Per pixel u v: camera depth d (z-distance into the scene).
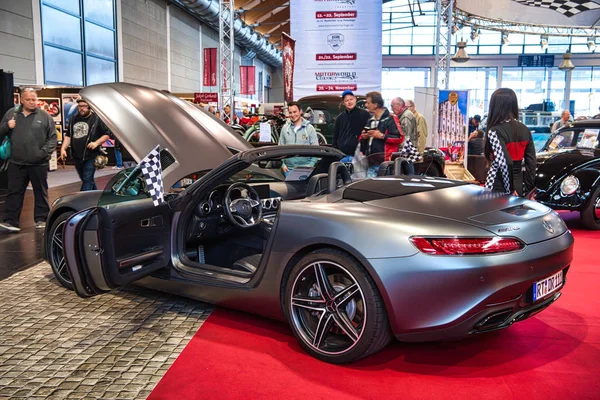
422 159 4.64
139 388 2.38
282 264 2.75
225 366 2.60
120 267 2.97
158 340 2.92
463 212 2.55
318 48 8.68
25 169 5.83
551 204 5.86
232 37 12.36
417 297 2.35
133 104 3.87
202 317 3.26
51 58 13.66
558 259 2.56
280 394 2.32
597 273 4.17
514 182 3.74
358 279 2.45
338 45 8.62
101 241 2.95
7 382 2.43
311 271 2.65
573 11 16.25
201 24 24.94
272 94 42.41
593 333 2.98
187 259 3.32
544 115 19.09
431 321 2.35
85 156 6.27
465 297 2.31
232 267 3.65
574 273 4.18
